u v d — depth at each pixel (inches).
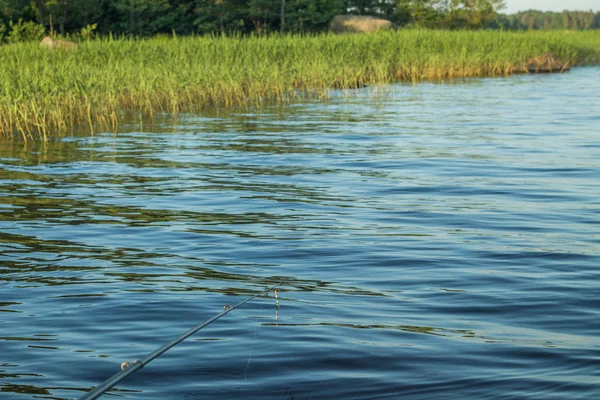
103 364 209.5
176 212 413.7
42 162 598.9
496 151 610.5
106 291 276.8
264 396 187.9
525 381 193.8
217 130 780.6
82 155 631.8
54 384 197.2
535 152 602.9
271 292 273.0
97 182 509.0
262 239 351.6
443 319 242.7
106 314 251.0
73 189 485.7
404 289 275.0
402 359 209.0
